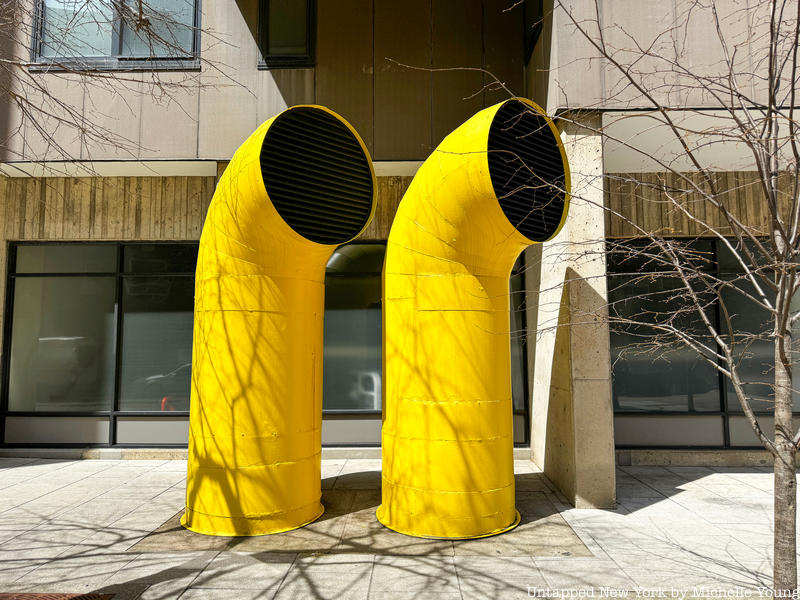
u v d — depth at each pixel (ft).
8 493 21.83
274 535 17.04
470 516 16.79
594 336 20.43
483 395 17.20
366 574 14.16
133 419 28.86
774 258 10.53
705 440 28.02
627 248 15.17
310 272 18.57
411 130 25.85
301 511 18.02
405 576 14.03
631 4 21.20
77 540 16.62
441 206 16.96
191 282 29.60
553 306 22.97
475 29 26.53
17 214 29.58
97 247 29.84
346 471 25.40
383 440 18.66
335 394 28.68
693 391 28.27
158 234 29.30
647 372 28.43
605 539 16.75
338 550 15.80
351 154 18.24
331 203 17.84
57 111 25.73
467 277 17.24
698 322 28.37
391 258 18.62
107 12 25.62
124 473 25.16
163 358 29.22
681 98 20.72
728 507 20.16
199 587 13.42
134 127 25.86
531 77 25.39
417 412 17.26
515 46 26.50
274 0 26.43
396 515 17.53
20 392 29.12
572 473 20.31
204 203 29.35
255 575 14.11
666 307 28.60
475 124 16.52
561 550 15.81
